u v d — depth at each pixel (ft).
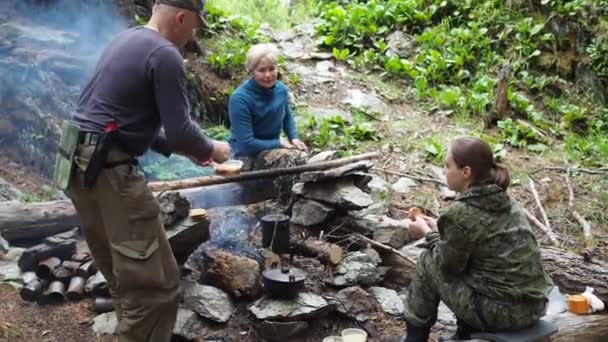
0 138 16.88
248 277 12.17
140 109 9.20
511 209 9.98
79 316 12.11
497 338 9.82
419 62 25.03
